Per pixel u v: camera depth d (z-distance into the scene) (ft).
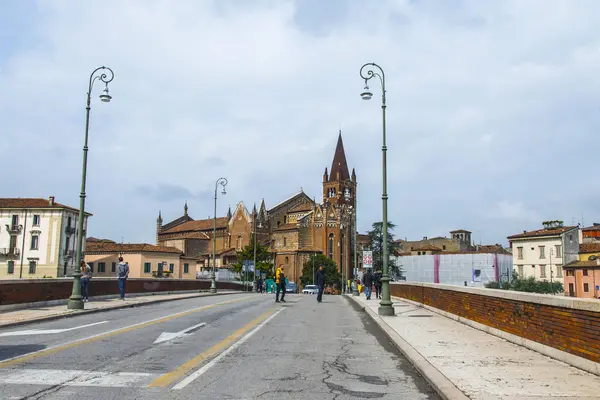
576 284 253.85
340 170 422.82
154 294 120.57
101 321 58.49
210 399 24.59
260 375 30.32
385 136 73.97
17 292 69.10
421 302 84.69
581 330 31.04
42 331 48.42
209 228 424.05
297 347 41.39
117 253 328.29
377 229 310.65
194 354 37.14
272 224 393.70
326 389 27.20
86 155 74.95
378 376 30.76
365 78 76.64
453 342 42.29
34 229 286.05
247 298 120.16
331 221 370.94
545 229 294.05
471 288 54.49
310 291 283.59
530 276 280.31
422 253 444.14
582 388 26.00
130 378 28.68
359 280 207.82
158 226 475.31
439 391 26.03
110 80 78.79
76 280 70.79
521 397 24.13
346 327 56.90
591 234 297.94
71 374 29.37
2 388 25.84
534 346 37.76
